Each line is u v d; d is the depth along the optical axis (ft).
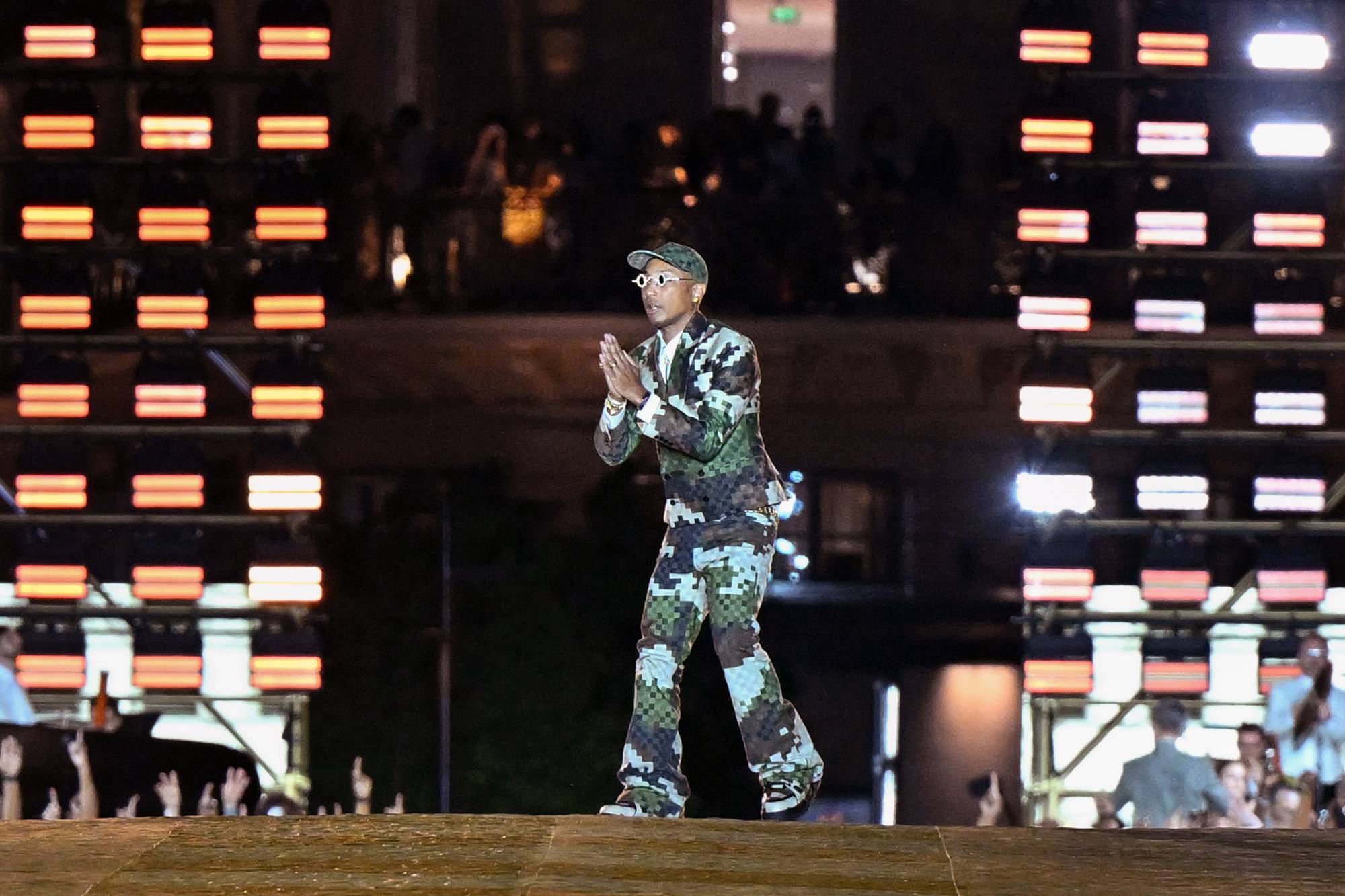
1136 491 155.22
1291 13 155.12
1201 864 74.23
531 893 69.87
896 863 74.18
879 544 240.73
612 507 204.03
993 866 73.87
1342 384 229.45
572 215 234.99
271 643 156.35
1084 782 155.33
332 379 235.61
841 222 233.96
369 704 193.36
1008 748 239.50
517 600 196.34
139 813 136.77
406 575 196.54
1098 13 237.86
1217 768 148.77
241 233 211.61
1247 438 154.92
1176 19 155.43
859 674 242.17
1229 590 158.20
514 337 234.79
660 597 84.64
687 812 198.59
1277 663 154.40
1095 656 158.20
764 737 83.87
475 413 236.63
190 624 158.61
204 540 217.77
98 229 165.58
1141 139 156.04
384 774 192.44
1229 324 218.18
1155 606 155.43
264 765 160.76
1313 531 154.20
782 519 240.32
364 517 225.15
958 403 239.50
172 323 160.35
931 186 234.17
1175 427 155.02
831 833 78.02
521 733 193.57
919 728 239.91
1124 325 230.48
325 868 72.90
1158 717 138.72
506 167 235.61
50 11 161.27
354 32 267.18
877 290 234.99
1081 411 154.20
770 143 234.79
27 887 70.95
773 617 240.12
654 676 84.23
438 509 202.28
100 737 135.44
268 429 157.69
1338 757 140.26
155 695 162.50
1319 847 77.00
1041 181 156.15
